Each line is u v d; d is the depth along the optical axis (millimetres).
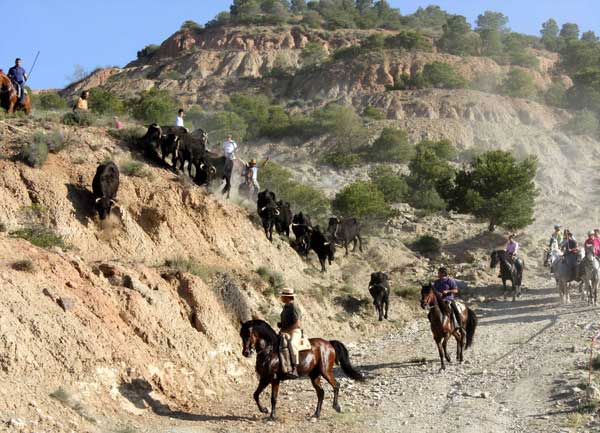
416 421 14906
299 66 143375
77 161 24000
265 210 29438
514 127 100000
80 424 12969
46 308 15086
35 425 12227
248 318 21609
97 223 22484
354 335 27125
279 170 49719
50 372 13922
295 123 91562
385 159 81188
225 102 122750
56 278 16375
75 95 132125
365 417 15398
